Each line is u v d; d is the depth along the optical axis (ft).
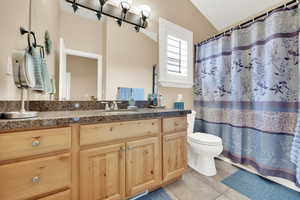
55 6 4.39
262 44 5.19
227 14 7.45
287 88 4.58
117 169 3.48
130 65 5.72
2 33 2.72
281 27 4.62
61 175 2.74
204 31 8.09
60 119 2.67
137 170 3.81
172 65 6.75
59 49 4.47
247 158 5.64
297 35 4.45
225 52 6.38
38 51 3.19
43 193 2.57
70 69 4.64
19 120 2.31
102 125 3.22
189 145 5.82
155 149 4.15
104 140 3.25
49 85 3.62
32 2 3.55
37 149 2.50
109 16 5.25
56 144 2.68
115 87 5.40
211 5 7.38
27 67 2.70
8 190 2.28
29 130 2.44
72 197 2.88
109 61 5.28
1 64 2.71
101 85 5.13
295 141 3.92
